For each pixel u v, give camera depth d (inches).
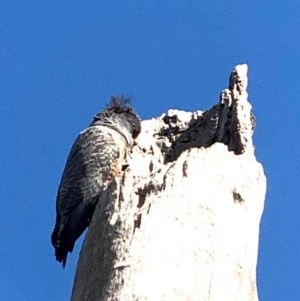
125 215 280.4
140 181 294.2
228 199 289.4
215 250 272.7
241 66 346.3
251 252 284.2
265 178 311.1
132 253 266.8
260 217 300.7
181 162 294.0
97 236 287.0
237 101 332.5
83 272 281.7
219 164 296.8
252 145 321.4
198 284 263.3
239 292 271.1
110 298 260.7
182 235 271.9
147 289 257.4
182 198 280.5
